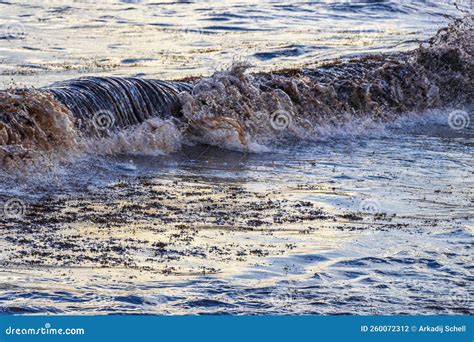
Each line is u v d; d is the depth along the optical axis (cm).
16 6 11744
